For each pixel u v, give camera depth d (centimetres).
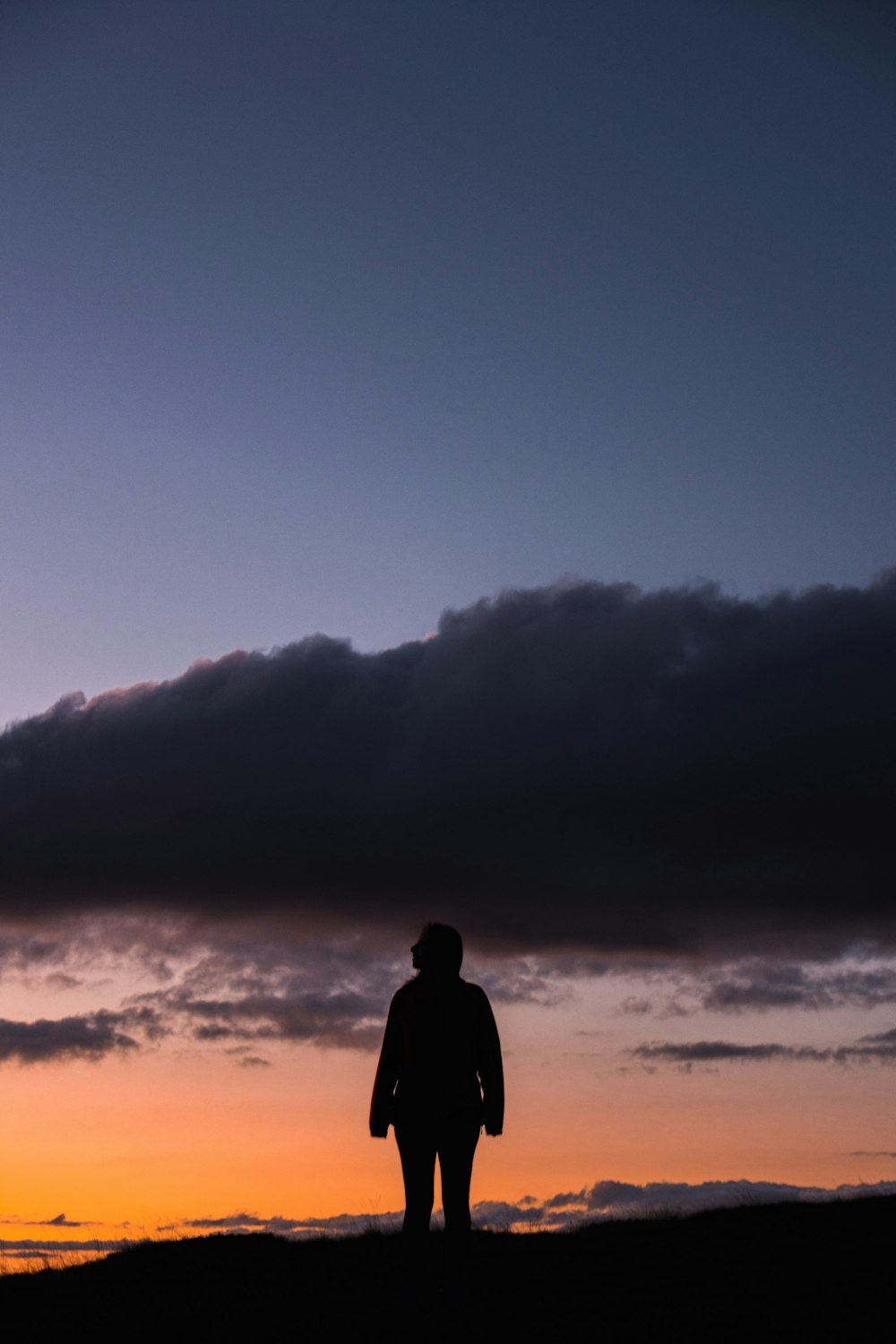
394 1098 780
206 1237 1300
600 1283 968
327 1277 1041
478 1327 777
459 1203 767
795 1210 1313
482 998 781
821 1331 763
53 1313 954
